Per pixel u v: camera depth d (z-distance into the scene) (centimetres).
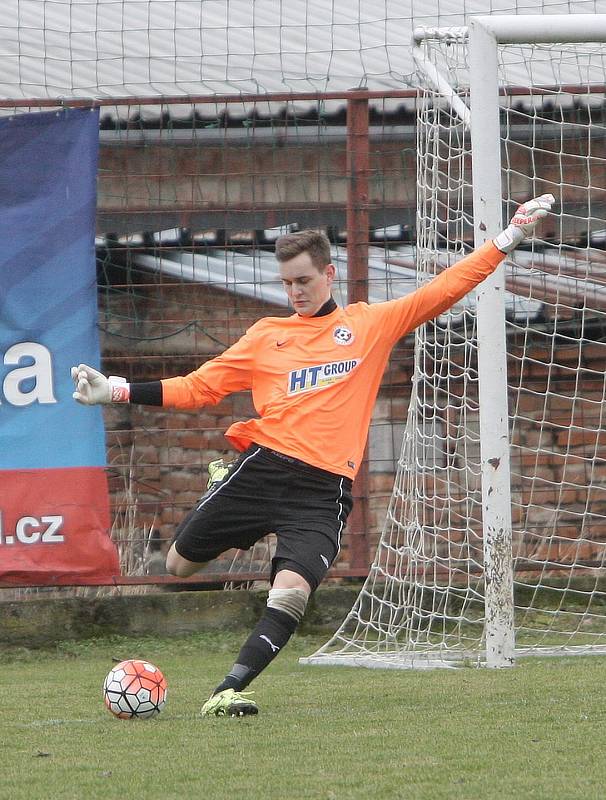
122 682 1762
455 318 3491
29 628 3088
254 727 1639
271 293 3509
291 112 3500
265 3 3688
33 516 3012
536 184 3556
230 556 3422
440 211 3384
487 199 2425
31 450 3014
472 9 3616
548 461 3644
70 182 3038
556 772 1310
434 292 1842
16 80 3562
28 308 3022
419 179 2839
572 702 1830
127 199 3462
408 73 3556
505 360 2414
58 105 3127
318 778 1295
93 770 1370
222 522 1777
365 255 3231
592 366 3638
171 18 3625
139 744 1528
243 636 3120
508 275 3556
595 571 3447
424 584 2867
